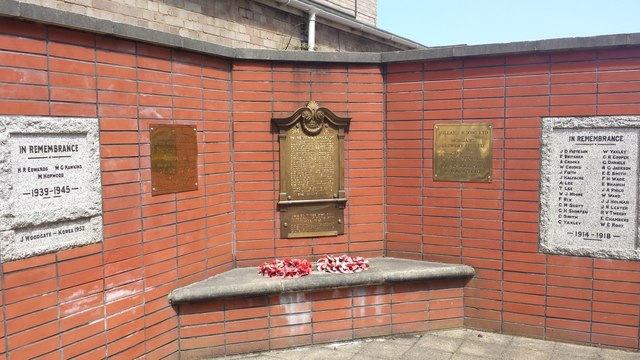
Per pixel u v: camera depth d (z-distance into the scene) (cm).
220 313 429
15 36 299
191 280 435
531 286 459
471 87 473
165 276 407
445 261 495
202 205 447
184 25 627
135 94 378
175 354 418
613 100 422
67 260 328
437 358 423
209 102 454
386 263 495
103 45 353
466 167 479
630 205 421
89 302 343
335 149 501
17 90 299
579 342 445
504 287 470
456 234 488
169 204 411
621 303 429
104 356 354
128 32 364
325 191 502
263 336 439
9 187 292
